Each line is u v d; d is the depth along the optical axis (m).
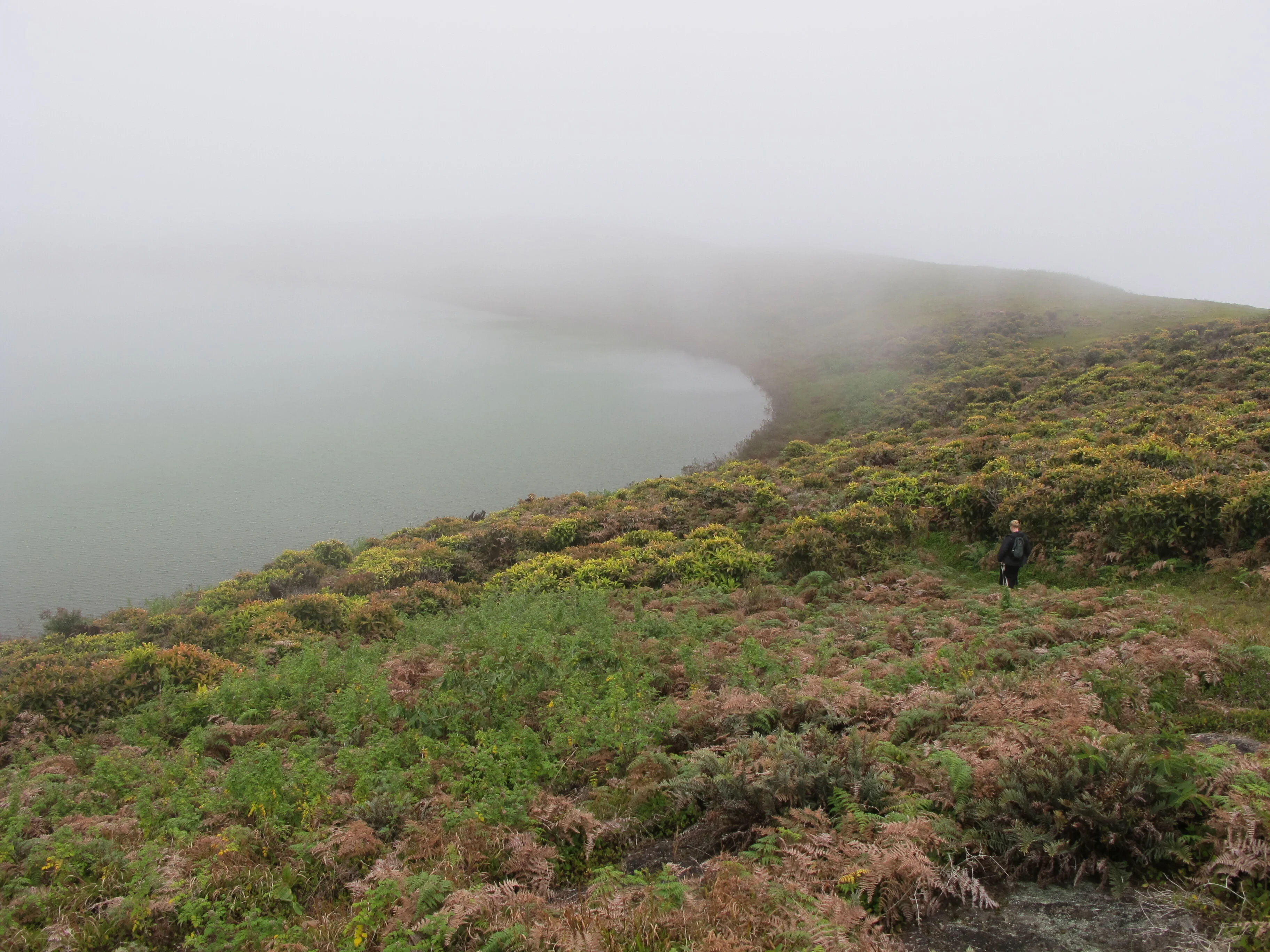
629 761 6.89
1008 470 18.70
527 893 4.72
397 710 8.51
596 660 9.98
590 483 54.50
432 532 31.62
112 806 7.54
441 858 5.33
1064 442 21.59
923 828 4.50
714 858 4.96
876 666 8.52
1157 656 7.32
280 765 6.89
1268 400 23.56
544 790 6.63
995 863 4.39
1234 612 9.68
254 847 5.81
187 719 10.45
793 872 4.49
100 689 12.19
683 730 7.38
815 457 34.12
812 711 7.11
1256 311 50.59
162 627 20.27
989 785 4.83
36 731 11.14
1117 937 3.75
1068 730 5.22
